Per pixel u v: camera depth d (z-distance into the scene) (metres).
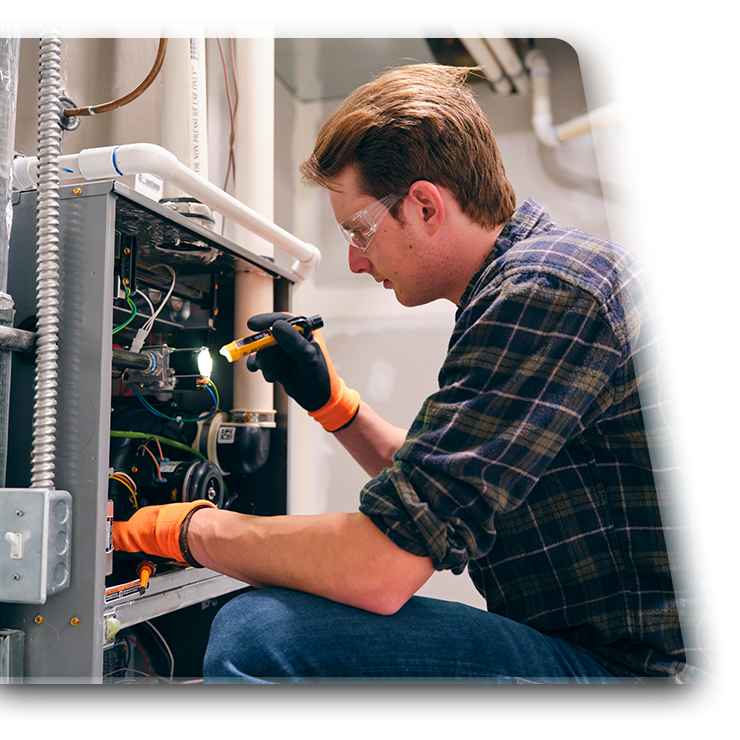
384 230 0.77
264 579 0.71
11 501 0.75
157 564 1.01
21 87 1.10
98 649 0.76
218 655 0.67
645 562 0.68
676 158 2.43
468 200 0.75
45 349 0.78
